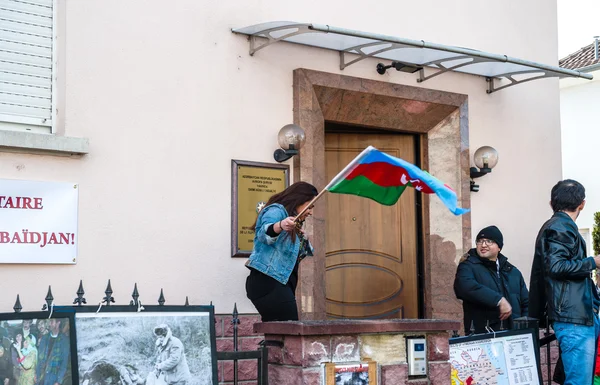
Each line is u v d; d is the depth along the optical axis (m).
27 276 5.88
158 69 6.59
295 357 4.68
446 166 8.35
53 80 6.24
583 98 19.78
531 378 5.89
